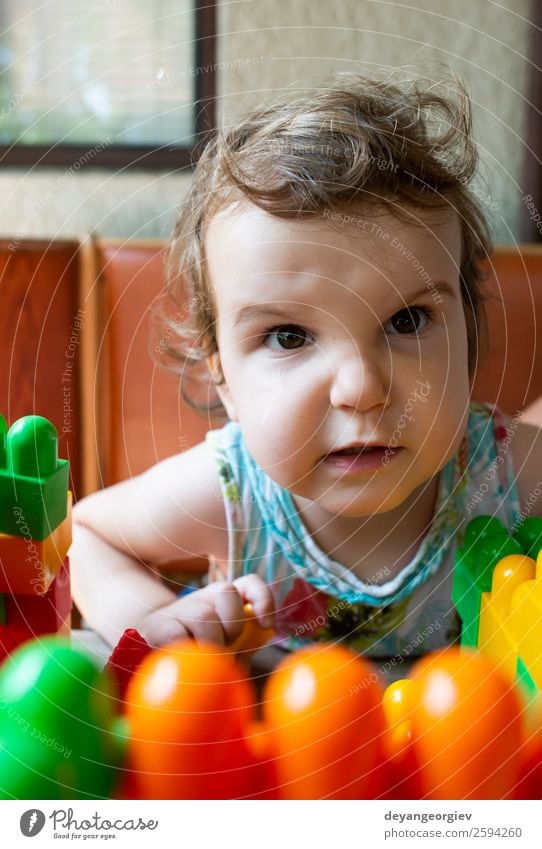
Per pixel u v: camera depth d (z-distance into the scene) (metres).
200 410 0.81
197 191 0.59
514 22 1.04
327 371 0.46
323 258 0.45
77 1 1.07
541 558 0.36
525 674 0.34
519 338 0.83
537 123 1.05
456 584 0.47
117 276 0.84
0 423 0.36
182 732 0.29
